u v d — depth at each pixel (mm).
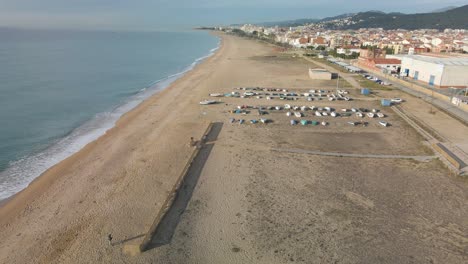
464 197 31328
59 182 35312
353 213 28891
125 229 27000
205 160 39281
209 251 24422
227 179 34688
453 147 42281
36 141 48031
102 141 46875
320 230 26688
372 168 37156
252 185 33438
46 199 32094
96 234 26469
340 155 40500
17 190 34438
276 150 42031
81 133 51312
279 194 31797
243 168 37094
